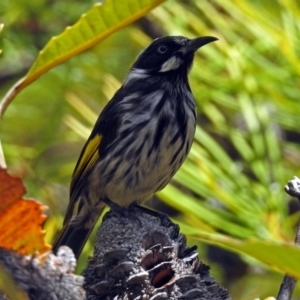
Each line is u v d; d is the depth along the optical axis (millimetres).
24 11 11531
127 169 9734
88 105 11750
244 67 8219
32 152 10961
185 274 5152
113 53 11969
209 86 8633
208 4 9000
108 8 4883
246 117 8164
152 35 12172
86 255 10531
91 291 5164
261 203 7598
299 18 7770
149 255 5184
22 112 11789
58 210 10922
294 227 7746
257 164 7938
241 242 2908
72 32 4887
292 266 2953
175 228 5574
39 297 3502
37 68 4902
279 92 7922
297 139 9430
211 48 8734
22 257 3477
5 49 11367
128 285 5059
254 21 7680
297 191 4730
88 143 9984
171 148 9500
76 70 11609
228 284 11258
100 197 10086
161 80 9844
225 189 7672
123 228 5402
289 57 7438
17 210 3301
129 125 9656
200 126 9406
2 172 3180
